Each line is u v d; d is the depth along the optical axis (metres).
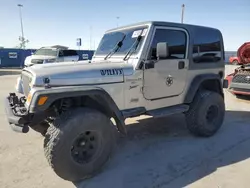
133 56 3.59
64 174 2.85
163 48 3.33
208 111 4.44
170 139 4.40
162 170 3.24
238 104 7.39
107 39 4.33
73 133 2.81
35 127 3.40
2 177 3.05
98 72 3.17
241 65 7.99
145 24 3.70
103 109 3.26
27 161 3.47
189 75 4.20
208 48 4.48
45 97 2.65
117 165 3.39
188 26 4.14
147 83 3.64
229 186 2.86
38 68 3.04
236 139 4.42
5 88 10.08
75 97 3.06
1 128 4.85
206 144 4.16
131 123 5.34
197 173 3.16
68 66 3.15
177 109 3.97
